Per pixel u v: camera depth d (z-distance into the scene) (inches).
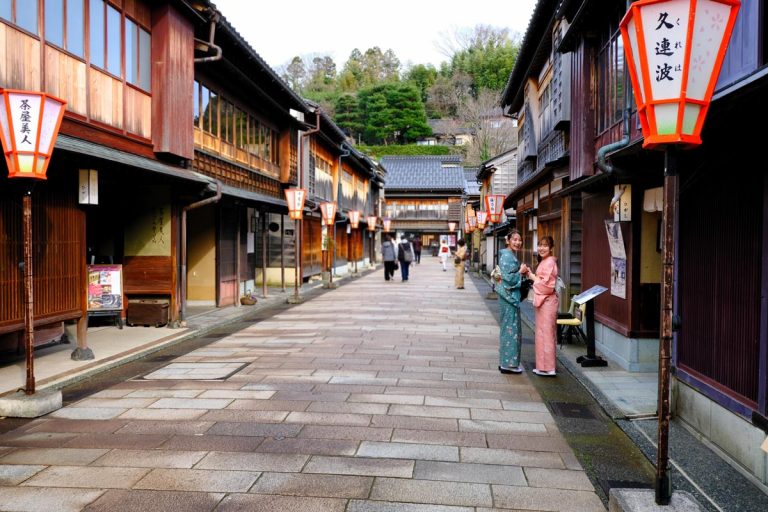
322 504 151.5
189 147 450.0
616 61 340.8
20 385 263.6
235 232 617.9
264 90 649.6
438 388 271.7
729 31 128.6
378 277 1112.8
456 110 2657.5
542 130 614.9
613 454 190.4
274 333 431.8
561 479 169.5
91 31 346.0
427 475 170.7
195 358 337.7
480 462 181.5
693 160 205.8
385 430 210.5
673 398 224.8
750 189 171.0
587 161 391.5
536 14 509.4
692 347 211.3
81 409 234.5
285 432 207.0
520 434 208.7
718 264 191.8
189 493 157.6
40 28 300.7
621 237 313.0
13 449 190.4
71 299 306.8
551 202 558.3
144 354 343.6
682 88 127.9
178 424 215.5
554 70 513.3
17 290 268.7
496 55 2669.8
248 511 147.6
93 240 450.0
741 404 173.6
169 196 438.6
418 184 2107.5
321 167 997.2
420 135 2534.5
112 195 443.8
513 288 301.4
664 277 136.9
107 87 362.0
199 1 428.5
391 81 2871.6
